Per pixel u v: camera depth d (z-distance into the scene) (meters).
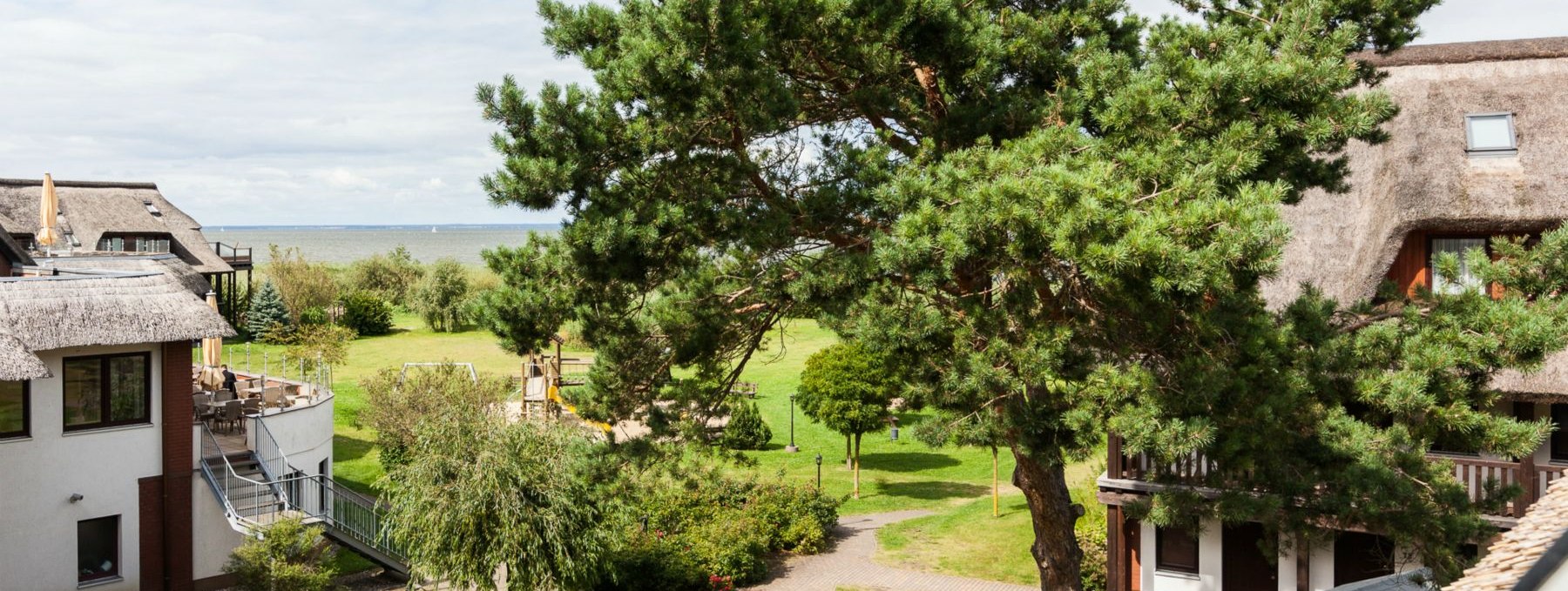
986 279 12.75
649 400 14.87
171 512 21.69
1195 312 11.08
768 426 41.62
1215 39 11.76
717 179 12.80
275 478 22.97
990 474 36.38
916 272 10.62
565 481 17.45
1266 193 9.40
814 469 36.88
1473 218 15.47
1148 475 15.03
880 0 11.97
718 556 21.97
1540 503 8.58
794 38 12.11
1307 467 12.16
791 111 11.74
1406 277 16.39
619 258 12.04
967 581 22.69
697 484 15.95
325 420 27.34
